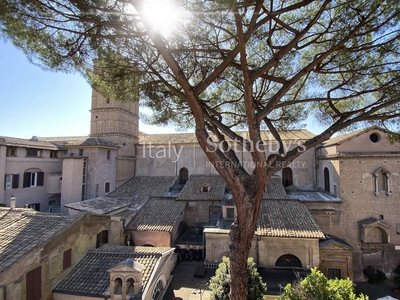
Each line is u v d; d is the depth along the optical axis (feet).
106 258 40.83
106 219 51.47
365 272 58.80
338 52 25.71
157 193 79.92
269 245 50.65
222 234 53.11
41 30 21.31
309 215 56.03
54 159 85.97
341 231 61.82
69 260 38.65
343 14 22.95
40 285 32.53
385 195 60.64
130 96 29.99
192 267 59.16
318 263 48.44
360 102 30.96
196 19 20.80
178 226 67.05
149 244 59.16
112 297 32.53
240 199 22.12
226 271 35.70
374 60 25.72
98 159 78.38
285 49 20.83
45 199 81.66
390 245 59.11
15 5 18.66
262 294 34.27
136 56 25.91
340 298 23.50
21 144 72.02
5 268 27.66
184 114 33.14
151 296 35.19
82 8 19.69
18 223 37.58
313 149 80.23
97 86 28.43
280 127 35.63
